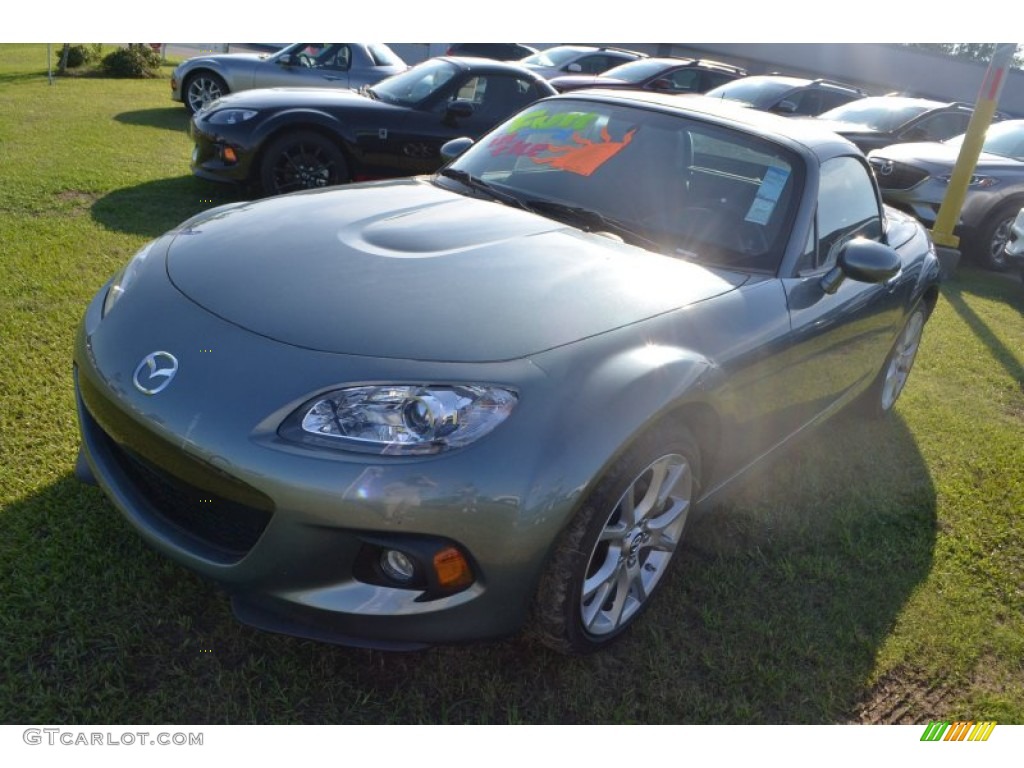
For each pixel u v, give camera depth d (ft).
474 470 5.82
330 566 5.93
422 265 7.48
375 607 5.98
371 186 10.35
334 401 5.96
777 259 9.10
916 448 12.44
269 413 5.94
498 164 10.71
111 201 19.81
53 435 9.46
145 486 6.90
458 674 7.05
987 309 20.57
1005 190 24.84
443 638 6.18
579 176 10.03
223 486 5.94
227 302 6.87
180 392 6.19
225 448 5.88
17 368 10.84
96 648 6.75
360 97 22.34
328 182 21.43
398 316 6.62
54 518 8.10
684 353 7.24
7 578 7.29
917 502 10.82
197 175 20.74
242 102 20.65
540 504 5.95
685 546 9.11
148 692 6.46
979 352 17.17
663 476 7.29
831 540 9.64
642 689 7.14
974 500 11.05
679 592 8.36
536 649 7.41
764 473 10.88
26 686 6.36
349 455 5.80
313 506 5.74
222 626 7.14
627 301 7.43
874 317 10.91
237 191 22.40
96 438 7.22
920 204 25.70
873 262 9.00
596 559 7.11
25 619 6.90
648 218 9.37
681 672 7.38
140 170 23.56
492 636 6.35
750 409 8.35
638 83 41.34
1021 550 10.03
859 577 9.01
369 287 7.02
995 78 22.07
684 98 11.42
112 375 6.61
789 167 9.66
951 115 32.91
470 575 6.03
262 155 20.56
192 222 8.94
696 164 9.86
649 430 6.79
